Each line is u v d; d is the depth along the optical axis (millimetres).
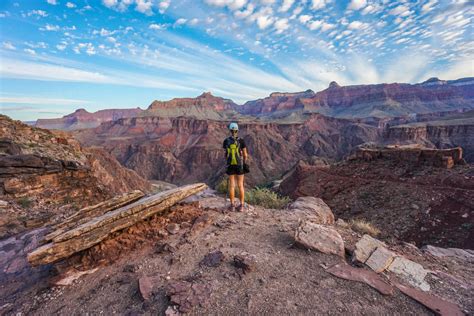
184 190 5750
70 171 12812
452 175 28406
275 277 3369
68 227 4629
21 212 8500
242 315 2635
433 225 22203
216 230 5078
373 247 4297
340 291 3086
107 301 3029
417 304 2928
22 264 4523
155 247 4340
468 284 3598
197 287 3072
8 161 10453
